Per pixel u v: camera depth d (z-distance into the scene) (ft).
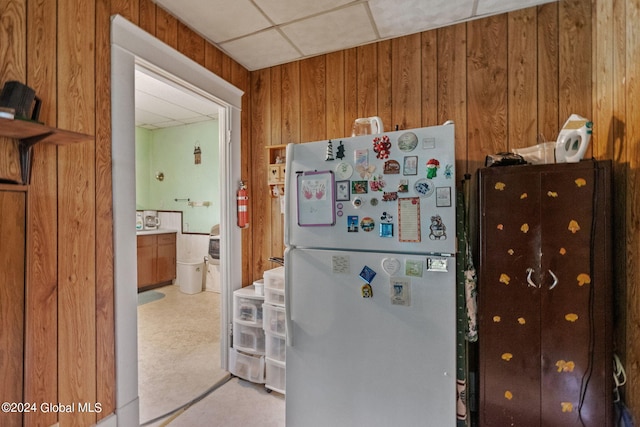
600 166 4.32
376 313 4.47
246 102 8.18
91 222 4.76
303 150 4.94
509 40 5.99
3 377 3.51
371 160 4.50
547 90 5.76
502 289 4.75
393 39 6.83
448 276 4.10
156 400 6.35
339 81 7.34
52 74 4.26
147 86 9.50
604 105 5.07
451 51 6.37
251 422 5.71
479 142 6.18
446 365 4.13
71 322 4.50
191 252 14.56
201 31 6.53
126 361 5.20
